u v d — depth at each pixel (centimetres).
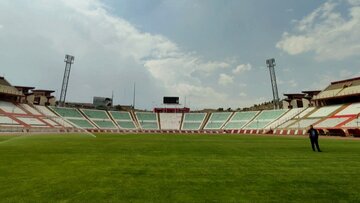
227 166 1181
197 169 1091
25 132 6388
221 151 1947
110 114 11431
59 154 1600
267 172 1030
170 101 12719
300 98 10412
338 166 1198
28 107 8800
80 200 626
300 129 7206
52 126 7844
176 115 12406
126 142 2966
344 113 6931
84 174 950
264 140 3856
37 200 621
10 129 6512
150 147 2275
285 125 8225
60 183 798
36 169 1044
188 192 711
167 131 10444
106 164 1203
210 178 905
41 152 1706
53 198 639
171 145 2581
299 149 2169
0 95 8400
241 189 751
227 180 874
